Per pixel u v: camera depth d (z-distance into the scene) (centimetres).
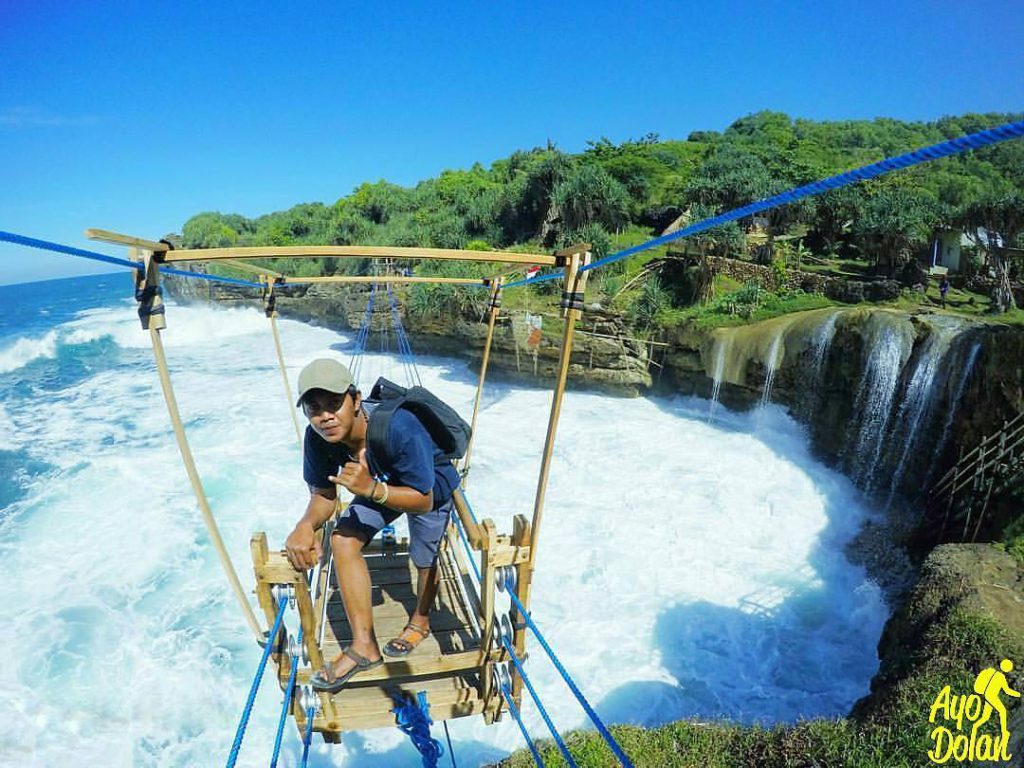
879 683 940
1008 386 1516
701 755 841
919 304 2506
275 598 351
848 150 7250
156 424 2364
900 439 1778
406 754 973
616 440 2134
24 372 3506
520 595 386
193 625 1200
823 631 1260
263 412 2470
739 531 1594
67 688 1048
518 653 393
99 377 3291
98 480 1823
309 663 379
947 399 1661
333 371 307
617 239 3853
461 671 419
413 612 437
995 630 905
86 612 1224
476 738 1002
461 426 362
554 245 3944
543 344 2694
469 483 1817
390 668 382
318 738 992
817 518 1672
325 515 347
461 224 4659
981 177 6206
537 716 1040
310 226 6525
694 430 2228
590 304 2698
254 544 336
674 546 1508
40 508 1652
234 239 6638
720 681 1123
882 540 1593
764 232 3872
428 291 3189
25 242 253
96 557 1416
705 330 2417
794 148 6775
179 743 973
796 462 1966
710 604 1317
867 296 2534
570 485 1806
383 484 312
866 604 1329
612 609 1296
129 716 1008
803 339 2089
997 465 1454
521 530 373
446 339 3306
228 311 5078
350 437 322
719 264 2953
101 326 4894
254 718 1019
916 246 2842
